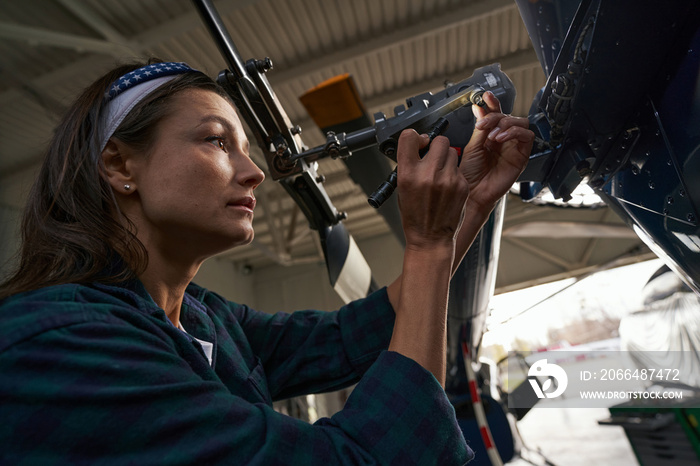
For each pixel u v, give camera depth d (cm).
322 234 98
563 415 753
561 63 61
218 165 53
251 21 388
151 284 54
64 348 35
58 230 49
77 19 359
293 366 76
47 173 55
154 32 375
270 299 964
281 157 78
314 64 436
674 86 54
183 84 56
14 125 448
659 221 64
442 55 461
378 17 407
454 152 51
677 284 216
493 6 393
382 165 103
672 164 57
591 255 792
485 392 205
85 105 55
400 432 40
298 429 39
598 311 755
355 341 76
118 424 34
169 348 43
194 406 37
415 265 49
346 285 108
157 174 51
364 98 509
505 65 452
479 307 139
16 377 34
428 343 45
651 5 49
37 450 33
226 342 66
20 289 45
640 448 252
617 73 56
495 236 115
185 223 52
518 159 64
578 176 70
